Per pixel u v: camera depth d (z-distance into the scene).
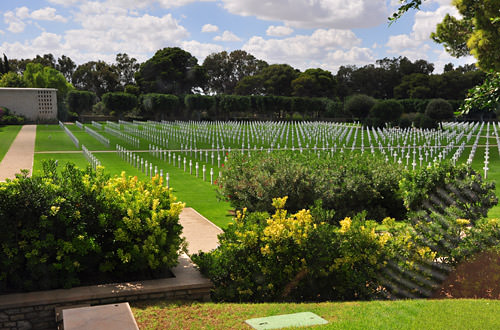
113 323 5.34
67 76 144.62
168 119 102.62
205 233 12.77
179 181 23.69
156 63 106.19
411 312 6.31
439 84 96.94
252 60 141.00
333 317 6.20
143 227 8.04
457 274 8.13
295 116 109.38
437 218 8.73
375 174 15.30
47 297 6.86
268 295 7.66
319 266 7.62
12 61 136.62
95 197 8.09
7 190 7.29
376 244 7.94
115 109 97.88
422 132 55.25
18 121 81.69
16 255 7.32
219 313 6.52
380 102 69.31
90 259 7.84
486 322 5.80
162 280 7.68
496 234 8.25
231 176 15.98
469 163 12.29
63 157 34.09
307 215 7.97
